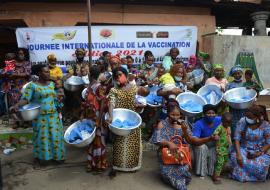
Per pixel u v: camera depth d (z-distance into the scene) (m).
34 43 7.21
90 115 4.57
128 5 7.98
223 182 4.41
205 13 8.52
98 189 4.15
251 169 4.39
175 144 4.21
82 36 7.29
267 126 4.44
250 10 9.08
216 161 4.40
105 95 4.58
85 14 7.75
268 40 7.91
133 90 4.59
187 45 7.74
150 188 4.18
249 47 7.85
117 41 7.43
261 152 4.46
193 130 4.55
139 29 7.48
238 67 5.71
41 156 4.78
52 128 4.74
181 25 8.33
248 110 4.43
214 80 5.86
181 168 4.11
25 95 4.59
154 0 7.82
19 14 7.54
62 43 7.26
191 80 6.75
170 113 4.22
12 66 6.23
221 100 5.43
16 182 4.35
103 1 7.69
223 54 7.73
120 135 4.34
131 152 4.55
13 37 9.77
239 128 4.53
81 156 5.30
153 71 6.43
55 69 6.24
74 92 6.42
